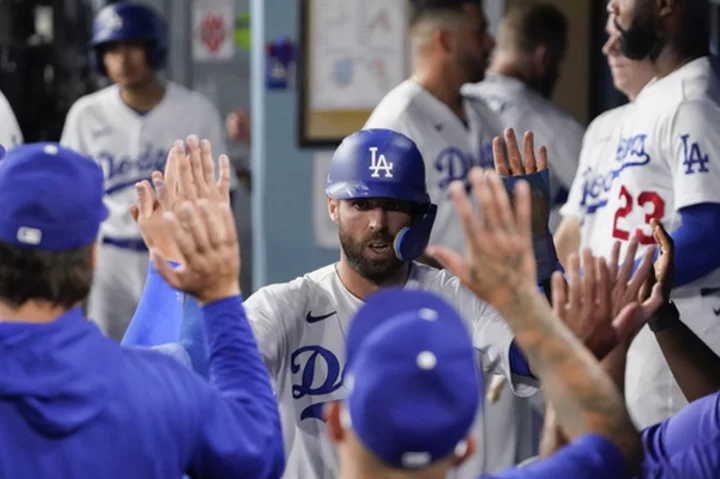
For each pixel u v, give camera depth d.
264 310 8.91
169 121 18.30
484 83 16.92
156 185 7.81
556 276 6.64
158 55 18.08
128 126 18.19
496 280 5.52
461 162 14.05
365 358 4.86
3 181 5.95
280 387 8.94
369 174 8.70
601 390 5.52
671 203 11.68
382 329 4.92
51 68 21.98
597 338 6.66
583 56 19.59
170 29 24.25
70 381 5.88
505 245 5.49
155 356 6.34
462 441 5.00
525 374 8.72
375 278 8.93
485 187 5.49
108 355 6.08
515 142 8.66
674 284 11.23
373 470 4.91
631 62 12.22
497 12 19.20
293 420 8.94
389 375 4.77
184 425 6.16
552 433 6.04
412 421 4.73
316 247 19.08
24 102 21.86
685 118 11.45
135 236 17.94
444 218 13.93
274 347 8.80
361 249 8.81
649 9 11.84
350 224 8.81
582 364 5.54
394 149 8.79
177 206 7.03
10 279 5.92
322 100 18.73
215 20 24.23
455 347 4.88
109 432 5.96
